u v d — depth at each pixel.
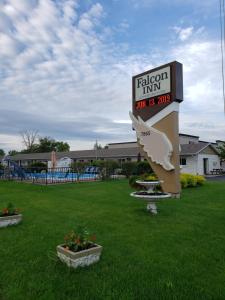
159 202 9.49
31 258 4.12
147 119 11.63
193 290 3.18
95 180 19.34
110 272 3.63
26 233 5.47
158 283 3.35
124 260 4.06
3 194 11.70
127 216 7.16
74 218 6.89
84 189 13.61
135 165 20.92
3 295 3.07
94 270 3.68
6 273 3.60
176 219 6.82
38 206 8.66
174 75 10.70
